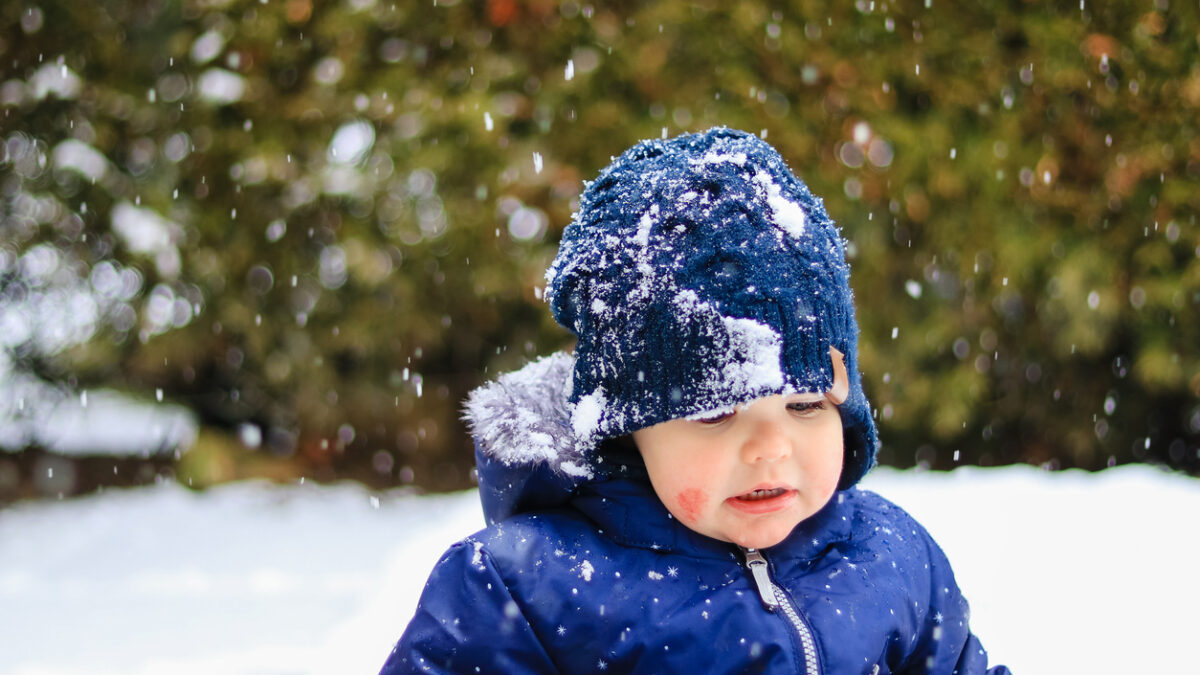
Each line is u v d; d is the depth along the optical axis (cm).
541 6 438
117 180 455
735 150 142
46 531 401
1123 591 272
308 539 388
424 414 468
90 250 455
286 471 460
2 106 453
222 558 369
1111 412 482
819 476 137
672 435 136
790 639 137
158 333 444
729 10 445
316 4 445
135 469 475
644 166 142
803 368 130
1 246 457
